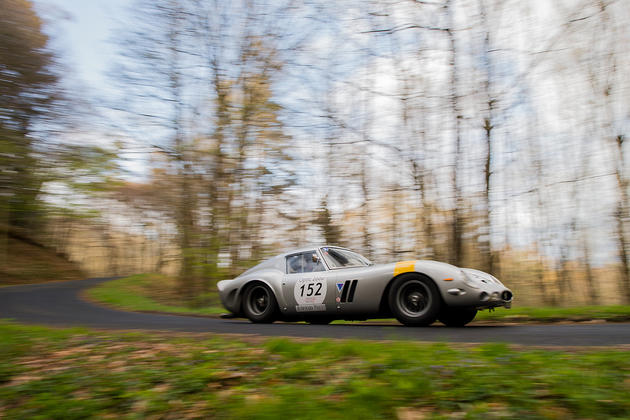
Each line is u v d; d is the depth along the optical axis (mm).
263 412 2064
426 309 5262
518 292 15602
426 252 12422
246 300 6840
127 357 3486
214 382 2723
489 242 11797
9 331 4875
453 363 2670
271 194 14102
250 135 13430
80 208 17297
